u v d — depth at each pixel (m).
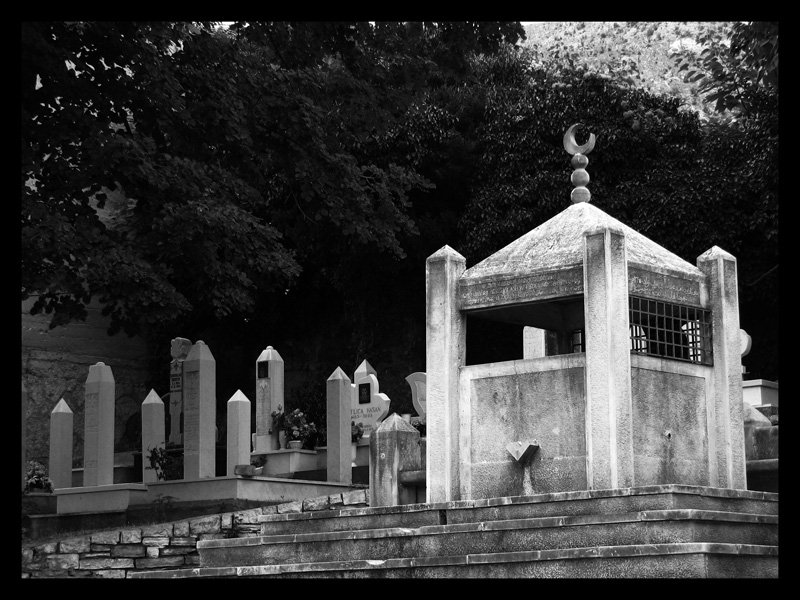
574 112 31.09
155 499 18.77
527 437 10.56
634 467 10.03
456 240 32.72
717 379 10.78
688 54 32.16
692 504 9.38
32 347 33.03
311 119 20.53
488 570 9.51
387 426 12.10
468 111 32.97
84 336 34.28
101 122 18.86
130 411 35.06
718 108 29.64
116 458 28.95
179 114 19.03
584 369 10.30
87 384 20.86
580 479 10.16
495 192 31.44
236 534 15.97
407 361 33.56
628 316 10.10
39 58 17.09
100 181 18.55
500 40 21.28
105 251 17.61
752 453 11.88
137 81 19.02
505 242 31.25
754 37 21.88
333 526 11.23
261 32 20.73
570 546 9.45
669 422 10.41
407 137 32.06
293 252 21.53
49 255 17.02
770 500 10.02
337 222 21.20
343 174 21.03
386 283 33.62
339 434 20.61
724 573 8.70
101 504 18.94
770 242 28.53
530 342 13.03
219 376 36.97
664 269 10.62
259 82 20.48
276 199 31.61
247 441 19.66
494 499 10.20
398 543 10.38
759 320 28.89
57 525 18.70
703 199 29.08
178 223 18.58
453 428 11.00
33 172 17.86
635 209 29.81
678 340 11.09
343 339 35.88
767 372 28.61
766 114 28.84
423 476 11.73
